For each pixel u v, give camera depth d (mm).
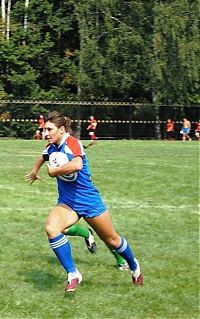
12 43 80875
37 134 72500
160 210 20047
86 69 78250
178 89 77875
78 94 80938
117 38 76875
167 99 78688
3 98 77375
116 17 78125
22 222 17594
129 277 12242
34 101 74812
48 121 10648
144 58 77312
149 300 10758
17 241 15180
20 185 24797
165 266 13156
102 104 77000
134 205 20875
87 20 77500
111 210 19812
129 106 78188
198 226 17641
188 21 76625
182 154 43656
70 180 10742
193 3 77125
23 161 34688
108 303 10539
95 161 35781
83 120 76625
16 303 10398
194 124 81500
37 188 24062
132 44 76875
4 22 82062
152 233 16547
